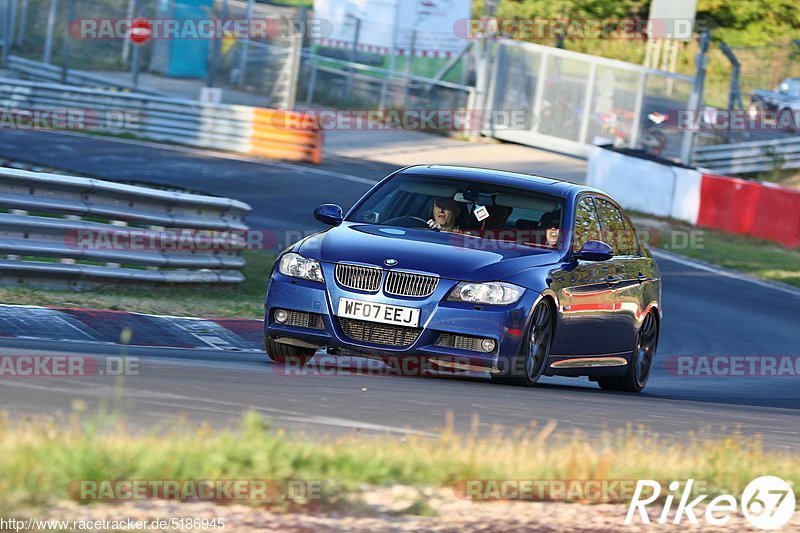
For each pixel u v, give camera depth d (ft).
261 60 415.03
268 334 98.73
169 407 68.85
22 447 48.83
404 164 337.72
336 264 96.63
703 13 508.94
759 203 286.05
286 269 98.53
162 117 334.03
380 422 72.08
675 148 357.41
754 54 411.13
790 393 138.72
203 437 55.01
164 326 120.06
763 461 68.49
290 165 313.12
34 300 122.42
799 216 282.56
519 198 107.76
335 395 81.76
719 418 97.71
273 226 230.48
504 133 392.47
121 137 331.16
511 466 57.36
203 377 84.28
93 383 74.95
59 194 138.82
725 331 182.80
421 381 94.68
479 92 395.14
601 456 62.08
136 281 147.13
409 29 406.00
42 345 94.89
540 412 84.28
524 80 389.60
